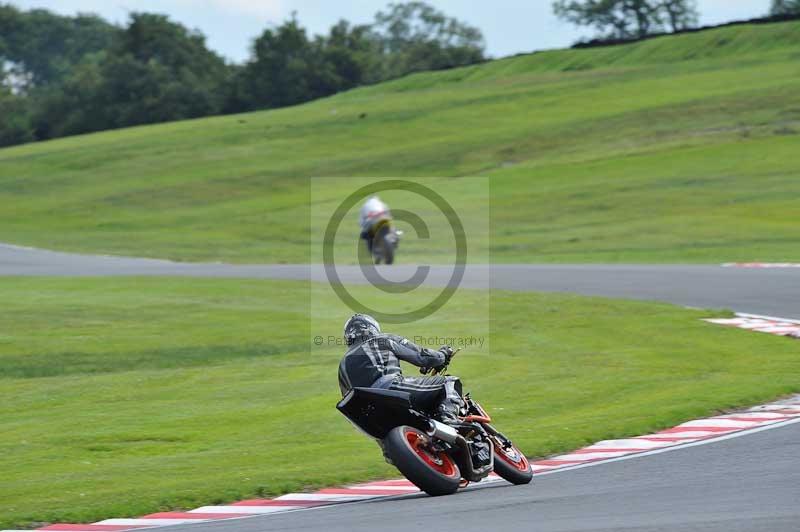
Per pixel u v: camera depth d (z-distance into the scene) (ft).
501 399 152.87
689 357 180.24
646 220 464.65
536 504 88.22
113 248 484.33
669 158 612.29
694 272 297.74
